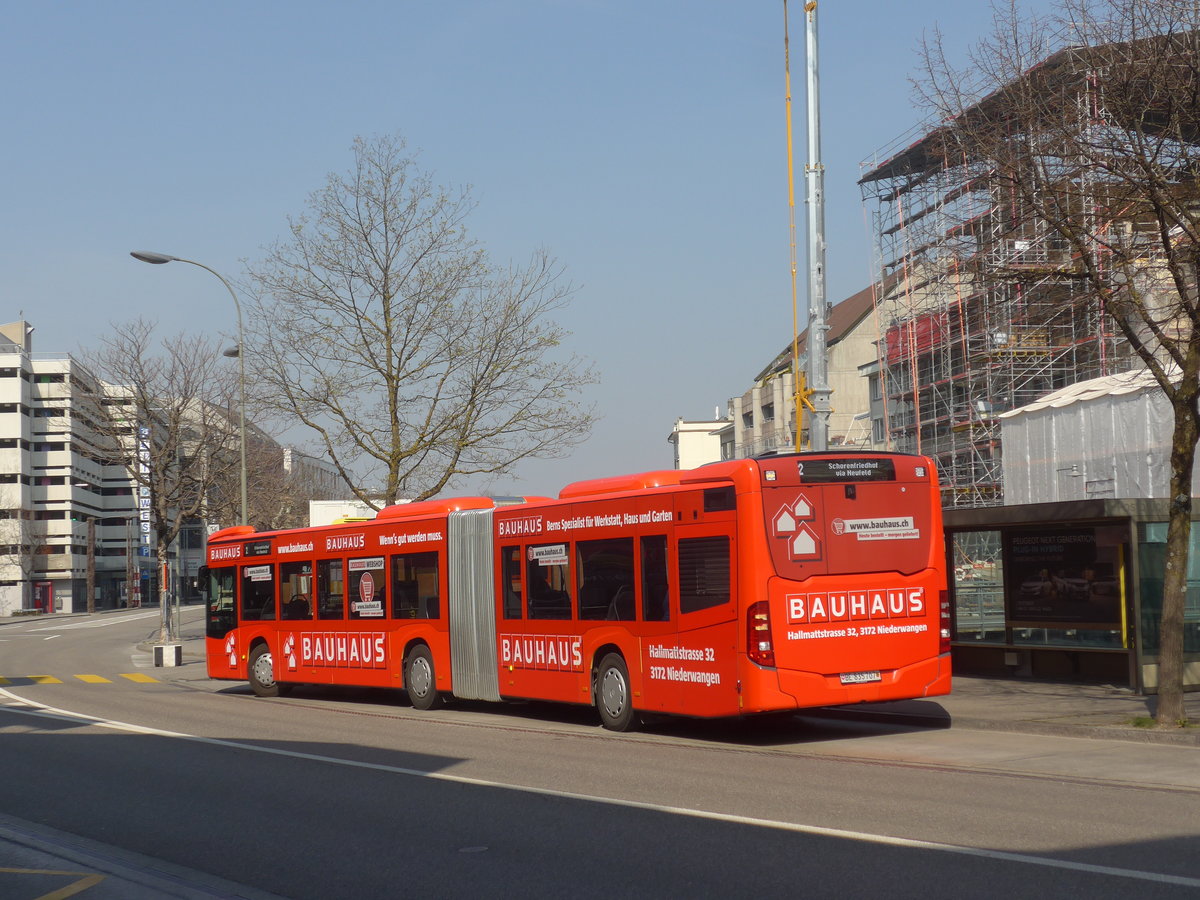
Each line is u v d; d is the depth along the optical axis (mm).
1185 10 14469
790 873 7371
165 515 43031
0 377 109438
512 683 17562
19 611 103125
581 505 16359
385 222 31219
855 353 74125
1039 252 16969
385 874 7859
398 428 31078
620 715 15594
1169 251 14094
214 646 24859
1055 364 39719
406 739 15391
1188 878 6953
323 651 21781
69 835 9523
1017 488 31734
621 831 8906
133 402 44375
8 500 106938
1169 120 14688
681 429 107875
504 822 9438
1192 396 13727
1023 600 19500
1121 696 16641
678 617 14609
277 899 7238
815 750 13555
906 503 14508
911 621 14344
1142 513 16844
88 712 20703
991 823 8727
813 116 18938
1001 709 15742
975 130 16094
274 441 50562
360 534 21047
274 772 12695
